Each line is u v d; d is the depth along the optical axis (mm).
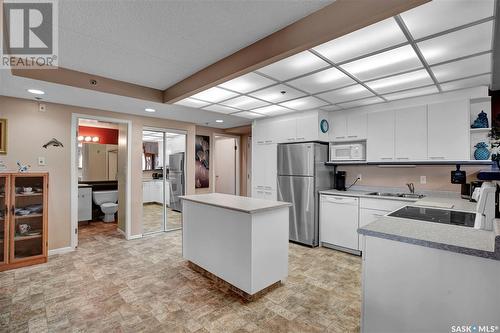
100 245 3959
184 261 3305
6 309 2154
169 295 2410
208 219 2756
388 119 3535
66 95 3164
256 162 4852
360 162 3818
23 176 3152
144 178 5219
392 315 1397
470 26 1685
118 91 3082
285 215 2609
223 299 2344
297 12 1755
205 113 4375
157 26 1889
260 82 2781
